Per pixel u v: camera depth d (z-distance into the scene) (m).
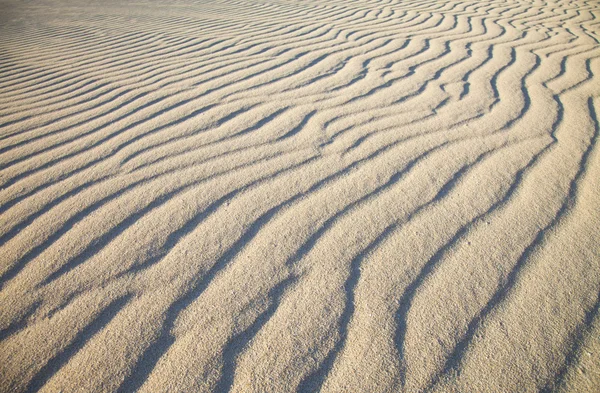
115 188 0.80
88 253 0.65
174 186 0.80
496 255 0.63
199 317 0.55
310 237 0.67
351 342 0.52
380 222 0.70
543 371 0.48
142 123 1.06
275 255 0.64
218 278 0.61
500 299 0.57
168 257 0.64
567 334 0.52
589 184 0.77
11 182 0.83
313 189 0.78
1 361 0.50
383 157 0.87
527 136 0.93
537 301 0.56
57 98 1.26
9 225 0.71
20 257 0.65
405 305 0.56
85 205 0.76
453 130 0.96
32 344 0.52
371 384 0.47
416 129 0.97
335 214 0.72
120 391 0.47
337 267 0.62
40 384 0.48
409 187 0.78
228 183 0.81
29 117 1.12
